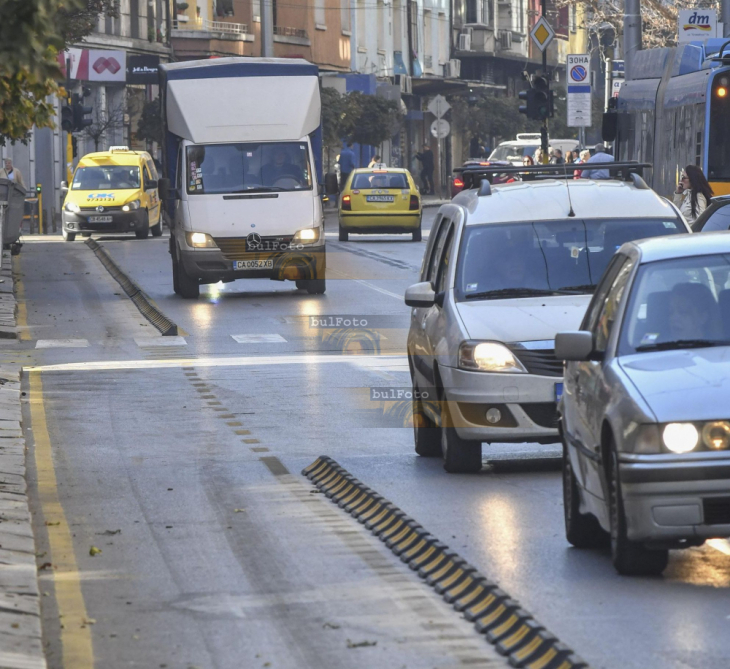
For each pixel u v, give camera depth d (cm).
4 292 8831
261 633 2217
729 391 2334
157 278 9850
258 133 8700
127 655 2117
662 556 2444
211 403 4934
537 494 3316
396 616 2294
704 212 5628
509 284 3741
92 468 3775
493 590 2348
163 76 8888
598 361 2598
